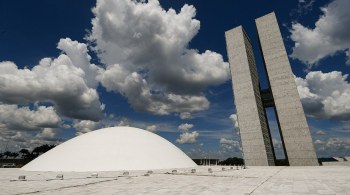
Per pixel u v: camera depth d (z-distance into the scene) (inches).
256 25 2874.0
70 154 1284.4
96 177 791.7
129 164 1245.1
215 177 788.6
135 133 1595.7
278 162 2984.7
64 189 506.6
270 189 492.7
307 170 1242.0
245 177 784.3
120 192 457.7
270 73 2652.6
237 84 2736.2
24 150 3469.5
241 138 2549.2
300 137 2325.3
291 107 2445.9
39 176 850.1
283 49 2640.3
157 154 1433.3
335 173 978.1
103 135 1486.2
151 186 547.8
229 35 2960.1
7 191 476.4
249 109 2583.7
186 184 583.8
